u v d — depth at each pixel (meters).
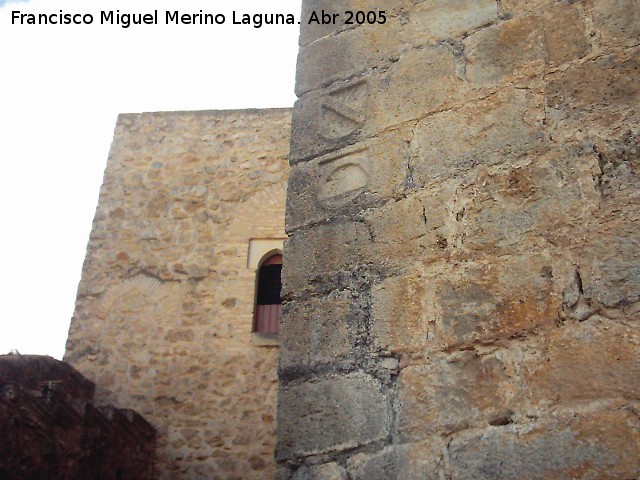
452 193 2.63
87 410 6.77
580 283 2.24
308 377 2.60
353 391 2.49
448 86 2.87
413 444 2.30
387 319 2.54
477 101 2.76
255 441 8.47
